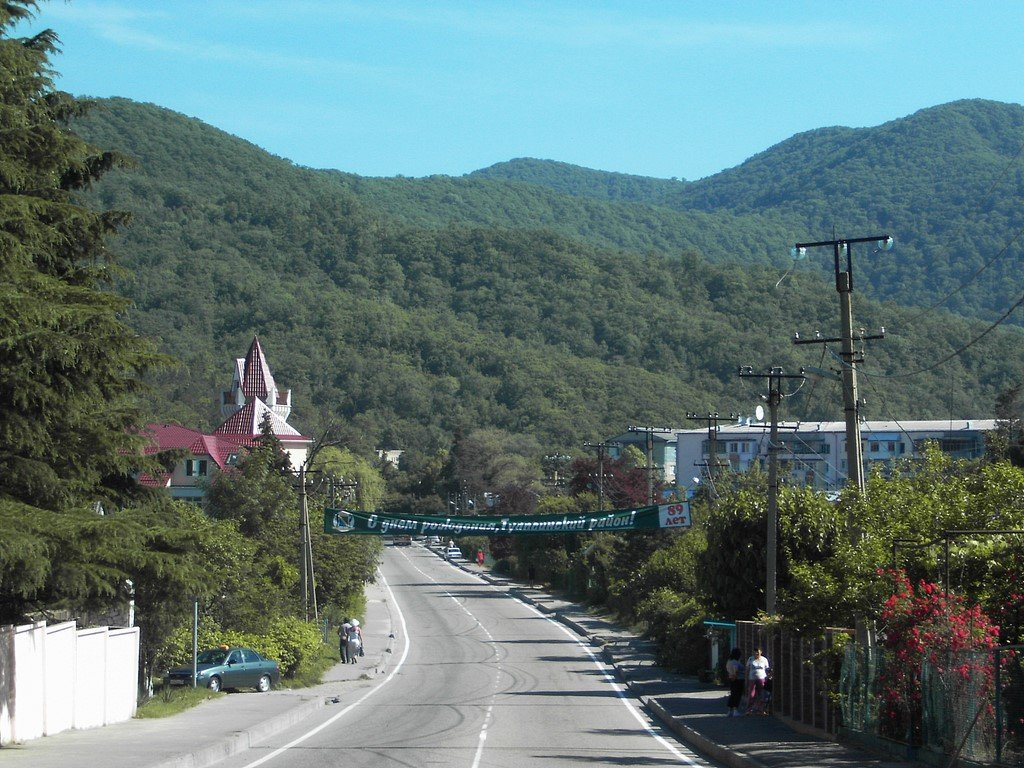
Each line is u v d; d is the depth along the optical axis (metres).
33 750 22.12
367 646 64.75
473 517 53.00
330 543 69.75
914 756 21.22
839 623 25.62
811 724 28.03
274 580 59.84
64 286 22.22
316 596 70.31
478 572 136.12
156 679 41.78
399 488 191.38
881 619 23.52
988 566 22.83
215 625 46.44
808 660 26.78
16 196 21.52
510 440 199.00
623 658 56.03
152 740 24.41
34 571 20.39
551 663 56.25
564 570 106.00
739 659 34.16
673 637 50.47
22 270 21.42
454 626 78.44
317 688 45.66
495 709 36.56
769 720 31.14
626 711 36.34
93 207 27.94
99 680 28.38
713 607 44.28
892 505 25.22
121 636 30.17
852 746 24.56
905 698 21.56
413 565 149.75
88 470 25.38
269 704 35.25
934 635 20.52
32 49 24.33
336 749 25.38
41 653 24.66
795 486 45.22
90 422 24.97
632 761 23.75
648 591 67.12
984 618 20.30
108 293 24.27
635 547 74.75
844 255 32.12
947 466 28.20
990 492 24.19
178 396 186.00
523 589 110.25
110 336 23.44
